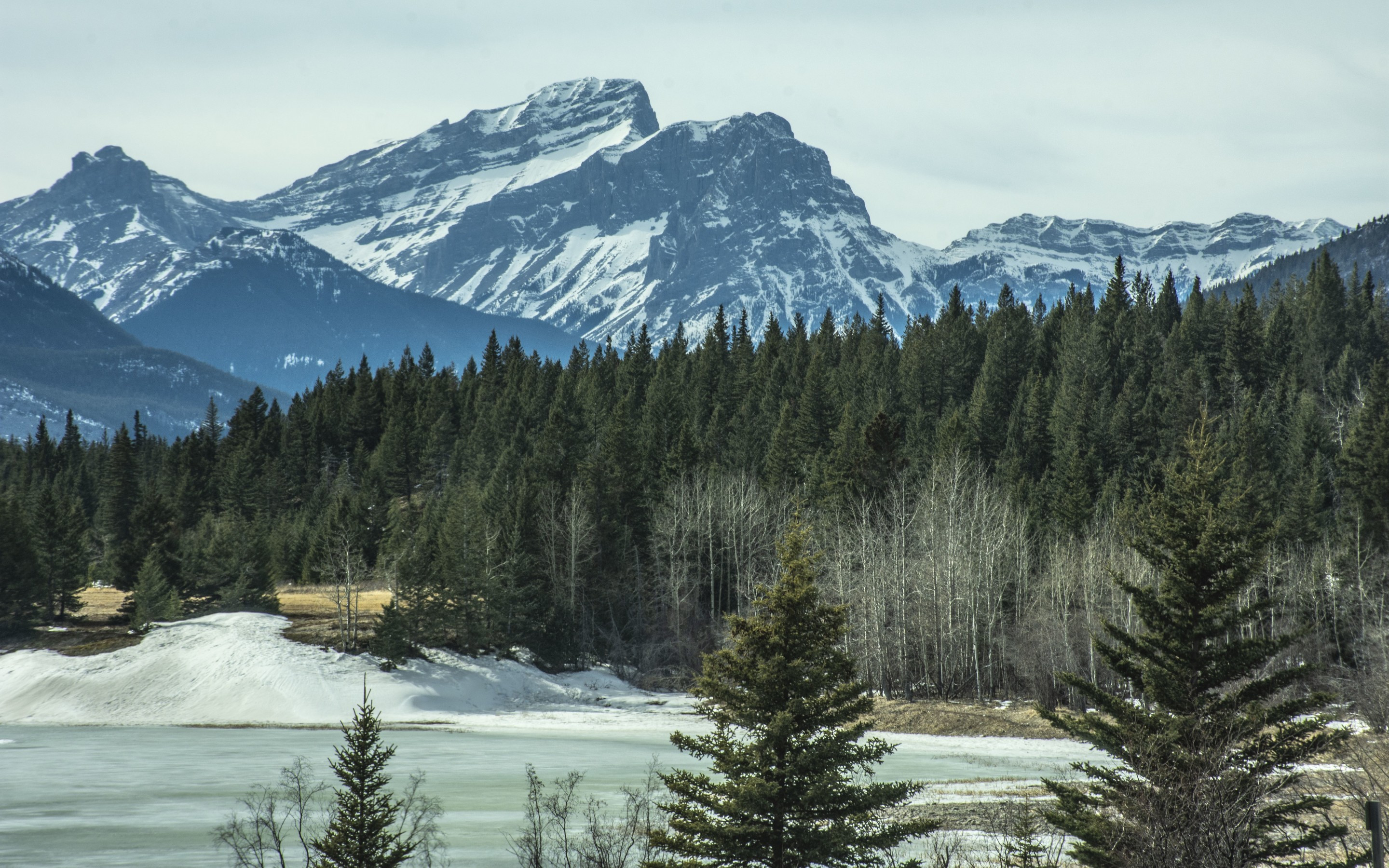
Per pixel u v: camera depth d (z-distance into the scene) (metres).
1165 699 36.16
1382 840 26.61
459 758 89.94
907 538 130.88
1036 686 110.62
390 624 130.00
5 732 109.31
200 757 90.75
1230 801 32.94
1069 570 115.19
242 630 136.88
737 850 34.50
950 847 46.75
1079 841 48.09
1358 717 77.31
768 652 35.72
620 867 41.81
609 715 121.56
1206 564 36.41
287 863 52.72
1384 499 128.00
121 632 140.88
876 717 107.12
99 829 61.88
